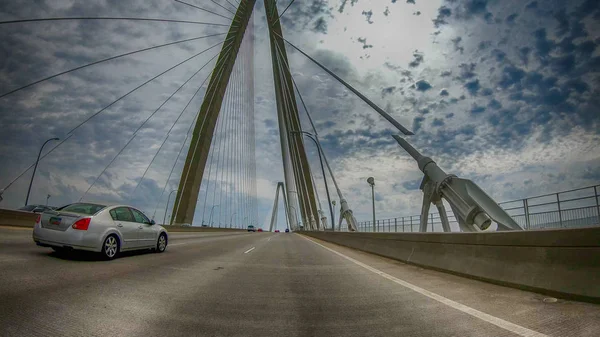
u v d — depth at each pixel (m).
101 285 6.08
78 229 8.65
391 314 4.88
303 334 3.99
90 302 4.94
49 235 8.66
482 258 7.56
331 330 4.15
